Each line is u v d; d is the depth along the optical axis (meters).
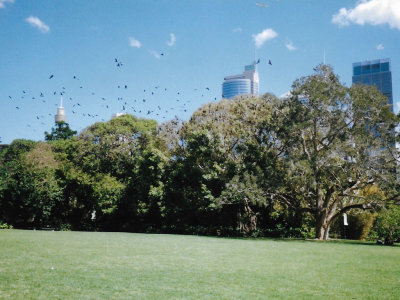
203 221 39.47
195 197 37.12
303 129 29.69
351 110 29.52
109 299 7.64
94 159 42.78
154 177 39.53
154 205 39.72
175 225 39.66
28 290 8.17
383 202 27.55
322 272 11.45
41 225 42.09
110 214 43.47
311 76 30.67
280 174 29.42
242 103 36.12
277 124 31.14
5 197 39.78
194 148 35.12
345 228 37.03
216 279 9.91
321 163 27.94
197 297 7.95
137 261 12.86
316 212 31.75
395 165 27.45
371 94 29.03
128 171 43.72
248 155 33.19
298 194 33.47
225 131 35.72
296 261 14.02
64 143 45.19
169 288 8.72
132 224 43.88
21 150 43.78
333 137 29.52
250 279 10.03
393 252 18.59
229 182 30.55
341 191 29.86
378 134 29.14
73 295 7.87
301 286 9.27
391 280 10.27
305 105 30.36
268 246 20.81
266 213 38.06
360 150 28.45
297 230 36.62
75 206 46.47
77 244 18.56
